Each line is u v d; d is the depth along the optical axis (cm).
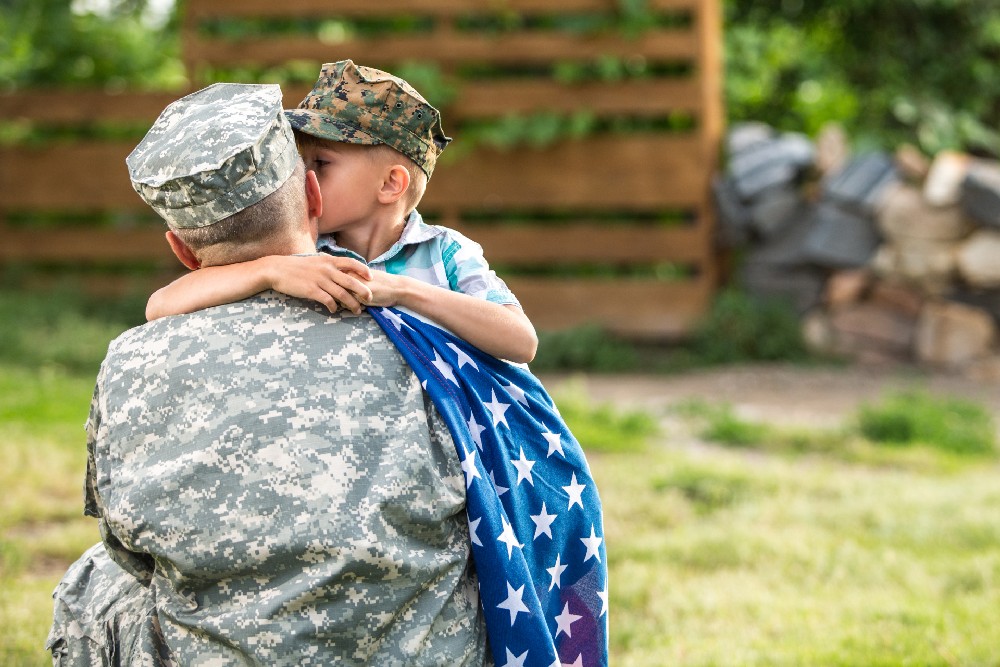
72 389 1184
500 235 1695
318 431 282
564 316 1686
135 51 1844
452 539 298
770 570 745
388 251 337
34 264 1797
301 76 1706
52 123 1781
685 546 782
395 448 286
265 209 296
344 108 326
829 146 1648
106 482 292
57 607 338
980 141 2036
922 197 1593
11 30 1806
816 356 1638
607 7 1630
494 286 334
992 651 583
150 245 1764
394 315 304
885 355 1628
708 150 1641
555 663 303
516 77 1692
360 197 330
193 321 291
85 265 1805
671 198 1655
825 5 2183
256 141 288
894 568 748
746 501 915
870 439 1183
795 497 927
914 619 645
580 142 1669
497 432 309
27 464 884
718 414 1235
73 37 1800
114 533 293
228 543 277
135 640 301
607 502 888
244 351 287
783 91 2375
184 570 281
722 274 1703
